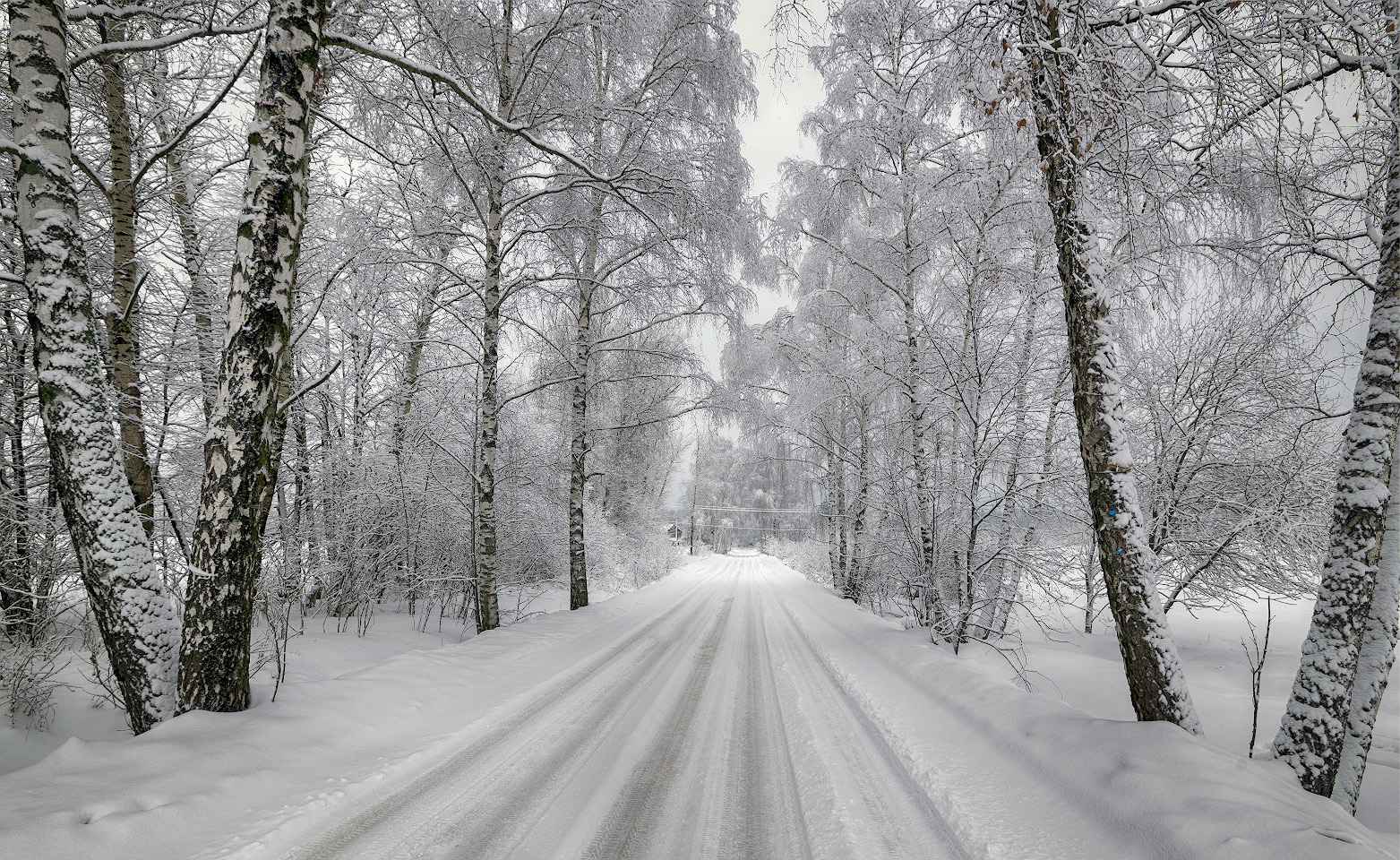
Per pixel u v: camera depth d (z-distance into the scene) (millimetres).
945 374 7848
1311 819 2463
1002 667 6965
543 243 9211
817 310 11852
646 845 2711
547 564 15750
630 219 9594
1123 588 3816
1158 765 2973
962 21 4582
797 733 4352
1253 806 2463
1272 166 4547
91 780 2771
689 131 9688
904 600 11078
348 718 4055
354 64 6887
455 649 6344
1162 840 2475
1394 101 3719
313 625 7891
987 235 7465
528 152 8594
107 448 3604
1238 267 5848
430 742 3914
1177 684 3615
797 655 7590
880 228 10297
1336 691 3342
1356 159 5090
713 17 9391
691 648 7875
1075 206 4102
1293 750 3432
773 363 12742
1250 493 7234
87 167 4172
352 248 7168
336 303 8836
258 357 3713
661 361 11250
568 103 8352
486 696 5109
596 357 12094
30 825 2328
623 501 21188
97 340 3693
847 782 3459
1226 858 2213
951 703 4867
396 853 2545
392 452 9844
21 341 6281
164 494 5492
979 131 6715
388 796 3121
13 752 3594
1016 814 3010
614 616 10266
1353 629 3369
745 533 59812
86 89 6082
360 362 9891
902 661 6473
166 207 7434
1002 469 7719
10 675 4102
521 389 10781
